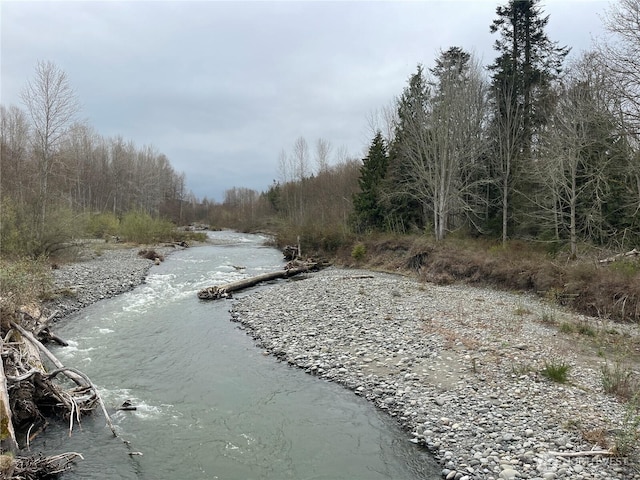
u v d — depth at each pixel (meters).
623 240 20.98
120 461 7.42
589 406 8.52
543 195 27.48
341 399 9.84
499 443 7.41
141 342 13.91
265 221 77.38
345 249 35.69
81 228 29.84
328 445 7.95
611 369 10.55
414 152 35.69
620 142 19.92
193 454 7.68
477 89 34.91
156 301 19.86
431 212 37.16
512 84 32.56
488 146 33.81
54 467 6.93
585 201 24.62
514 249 25.47
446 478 6.75
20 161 33.44
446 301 18.50
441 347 12.34
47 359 12.12
